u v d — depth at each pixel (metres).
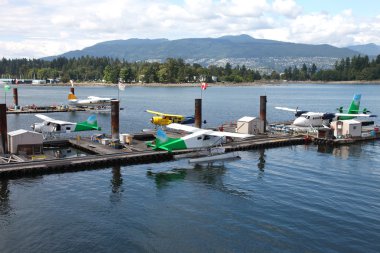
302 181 39.00
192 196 34.38
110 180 39.12
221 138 49.34
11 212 30.16
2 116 46.03
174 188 36.72
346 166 45.50
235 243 25.19
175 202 32.78
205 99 168.75
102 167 44.16
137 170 43.19
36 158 45.44
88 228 27.36
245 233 26.64
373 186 37.25
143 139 61.38
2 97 176.12
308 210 30.80
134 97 176.12
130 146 53.00
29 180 38.59
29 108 108.38
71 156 49.12
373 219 29.00
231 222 28.52
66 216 29.45
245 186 37.38
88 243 25.16
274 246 24.77
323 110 118.69
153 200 33.25
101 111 110.94
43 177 39.72
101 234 26.45
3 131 46.34
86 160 43.78
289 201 32.94
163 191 35.75
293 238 25.88
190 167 44.84
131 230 27.11
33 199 33.16
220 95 199.88
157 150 49.81
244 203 32.53
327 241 25.44
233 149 53.69
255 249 24.36
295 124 69.94
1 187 36.25
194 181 39.09
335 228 27.41
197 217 29.47
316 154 52.47
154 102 146.50
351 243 25.20
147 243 25.22
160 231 26.97
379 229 27.27
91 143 54.97
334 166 45.53
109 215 29.75
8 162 42.38
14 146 46.62
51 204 31.98
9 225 27.75
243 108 126.12
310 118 69.44
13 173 39.56
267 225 27.95
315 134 63.38
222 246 24.80
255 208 31.34
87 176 40.41
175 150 46.50
